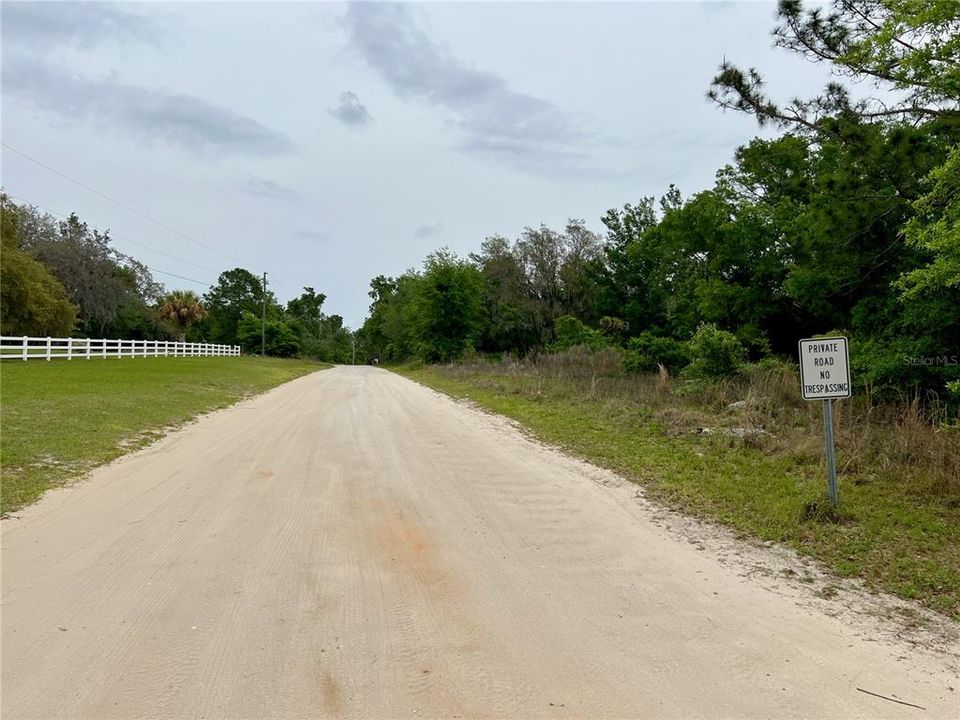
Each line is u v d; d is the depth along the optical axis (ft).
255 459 31.14
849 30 39.75
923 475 25.03
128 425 39.32
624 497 25.29
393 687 11.09
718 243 83.46
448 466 30.50
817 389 22.26
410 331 191.21
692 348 59.47
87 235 177.37
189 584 15.43
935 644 13.26
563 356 104.78
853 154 43.65
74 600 14.40
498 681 11.39
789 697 11.10
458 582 16.01
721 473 28.35
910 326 46.73
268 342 263.08
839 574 17.17
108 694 10.69
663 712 10.54
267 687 11.00
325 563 17.08
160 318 213.87
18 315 116.26
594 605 14.83
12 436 32.48
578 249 183.42
